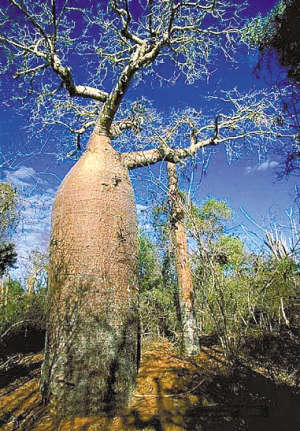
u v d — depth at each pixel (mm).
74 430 3090
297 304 4379
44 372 3816
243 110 7199
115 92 4914
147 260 9656
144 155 5406
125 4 5289
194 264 4312
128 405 3602
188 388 3852
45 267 9422
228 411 2943
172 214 4535
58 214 4422
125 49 6777
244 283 4547
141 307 8414
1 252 5062
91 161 4668
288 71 2598
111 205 4414
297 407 2566
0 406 3615
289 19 2521
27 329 8141
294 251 3930
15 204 5727
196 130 6910
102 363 3707
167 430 2852
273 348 3994
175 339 7852
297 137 2521
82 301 3883
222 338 4027
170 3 5301
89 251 4078
